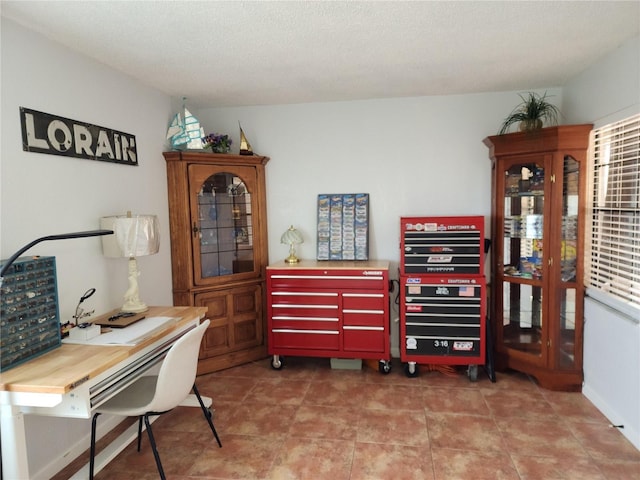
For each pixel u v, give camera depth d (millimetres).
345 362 3408
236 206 3586
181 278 3312
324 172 3678
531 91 3314
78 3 1788
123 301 2711
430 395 2902
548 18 2025
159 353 2195
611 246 2557
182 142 3283
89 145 2410
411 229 3131
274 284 3332
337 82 3043
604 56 2561
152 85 3049
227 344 3492
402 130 3537
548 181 2818
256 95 3367
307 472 2094
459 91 3348
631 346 2285
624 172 2420
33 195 2029
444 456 2199
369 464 2145
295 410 2729
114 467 2168
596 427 2447
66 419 2213
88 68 2424
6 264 1571
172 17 1944
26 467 1625
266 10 1888
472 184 3471
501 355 3223
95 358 1777
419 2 1838
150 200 3047
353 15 1955
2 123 1872
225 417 2654
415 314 3154
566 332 2912
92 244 2430
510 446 2275
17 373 1621
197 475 2090
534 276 2979
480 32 2180
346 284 3240
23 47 1987
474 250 3068
